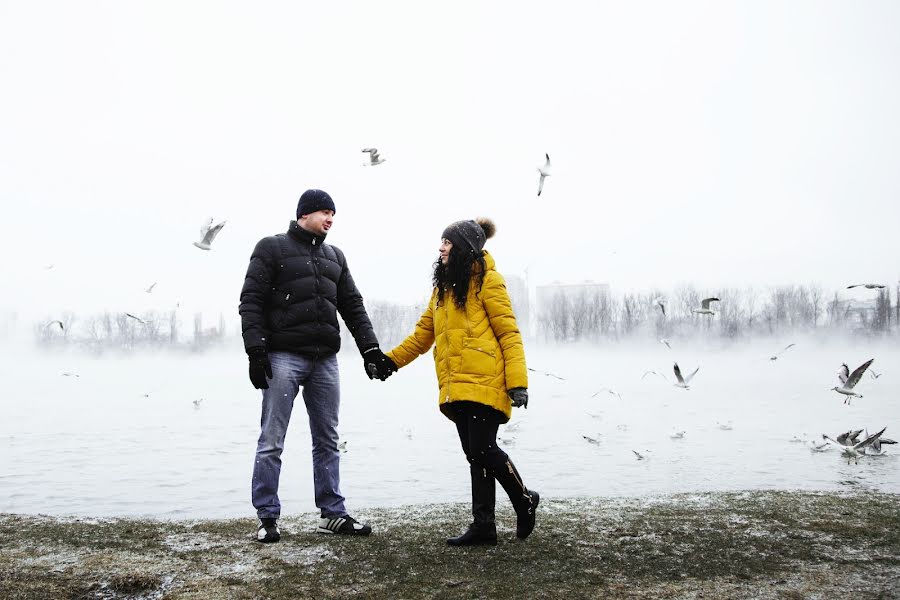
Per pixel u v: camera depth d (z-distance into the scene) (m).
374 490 10.19
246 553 4.86
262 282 5.28
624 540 5.18
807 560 4.67
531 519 5.15
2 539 5.28
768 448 14.09
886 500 6.73
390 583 4.22
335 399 5.60
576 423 19.39
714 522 5.73
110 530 5.59
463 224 5.20
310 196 5.49
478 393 4.93
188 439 16.52
